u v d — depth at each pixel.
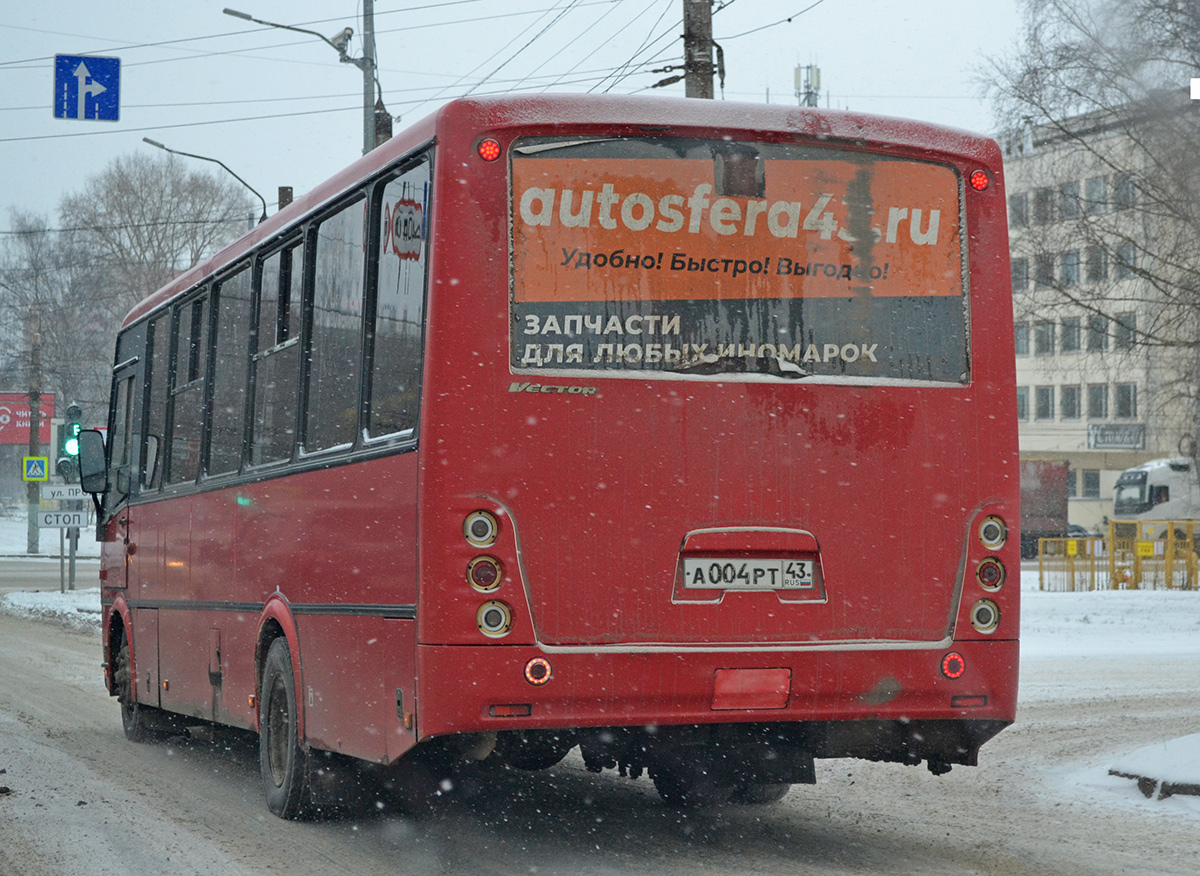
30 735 12.11
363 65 25.67
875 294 6.88
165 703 10.91
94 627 25.44
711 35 17.52
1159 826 7.98
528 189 6.50
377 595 6.84
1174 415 29.91
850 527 6.72
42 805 8.61
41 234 74.75
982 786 9.44
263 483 8.70
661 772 7.98
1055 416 75.38
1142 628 23.52
